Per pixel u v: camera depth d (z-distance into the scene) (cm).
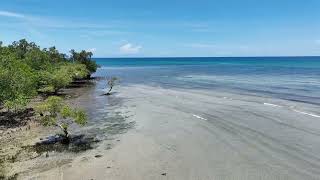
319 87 7088
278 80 8931
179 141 3269
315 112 4416
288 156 2816
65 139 3269
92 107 5097
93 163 2708
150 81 9381
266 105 4969
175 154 2902
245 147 3061
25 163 2711
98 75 12188
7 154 2923
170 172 2514
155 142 3247
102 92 6856
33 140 3325
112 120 4194
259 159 2758
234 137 3375
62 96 6294
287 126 3741
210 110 4681
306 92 6312
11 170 2566
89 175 2470
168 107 4981
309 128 3644
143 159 2788
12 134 3544
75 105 5288
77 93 6731
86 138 3400
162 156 2856
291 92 6347
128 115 4475
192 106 5012
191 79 9900
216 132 3566
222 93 6419
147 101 5575
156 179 2391
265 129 3631
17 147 3116
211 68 17100
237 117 4212
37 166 2648
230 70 14700
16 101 4341
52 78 6650
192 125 3878
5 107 4875
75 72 8969
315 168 2559
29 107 4994
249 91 6650
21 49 10112
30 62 8244
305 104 4984
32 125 3916
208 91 6781
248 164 2653
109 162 2728
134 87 7762
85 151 3005
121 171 2541
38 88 6575
